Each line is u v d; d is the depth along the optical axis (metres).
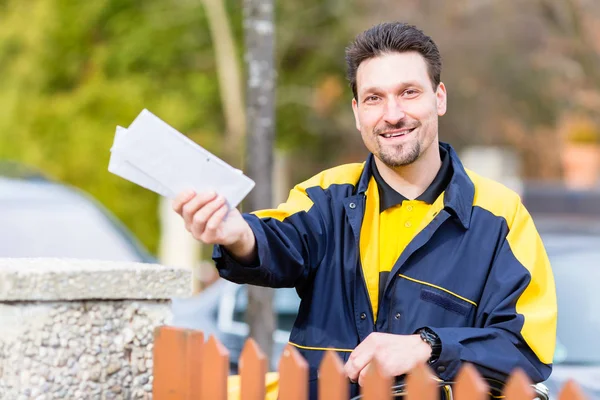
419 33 3.58
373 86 3.55
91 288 3.17
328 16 21.86
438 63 3.64
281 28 21.53
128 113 19.66
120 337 3.26
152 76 21.00
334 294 3.57
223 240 3.19
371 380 2.74
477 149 21.83
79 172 19.14
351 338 3.52
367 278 3.54
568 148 23.62
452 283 3.47
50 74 20.16
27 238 7.90
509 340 3.32
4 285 3.08
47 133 19.45
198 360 3.15
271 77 5.87
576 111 21.42
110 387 3.24
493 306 3.41
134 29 20.75
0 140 19.45
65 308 3.17
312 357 3.54
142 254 8.14
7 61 20.20
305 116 22.53
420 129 3.53
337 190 3.71
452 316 3.45
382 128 3.54
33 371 3.14
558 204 14.67
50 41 20.14
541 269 3.50
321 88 22.47
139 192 18.88
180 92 20.84
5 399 3.14
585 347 5.77
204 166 3.11
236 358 6.45
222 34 20.34
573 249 6.40
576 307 5.98
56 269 3.15
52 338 3.16
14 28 20.17
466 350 3.25
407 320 3.45
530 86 20.45
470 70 20.19
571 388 2.40
